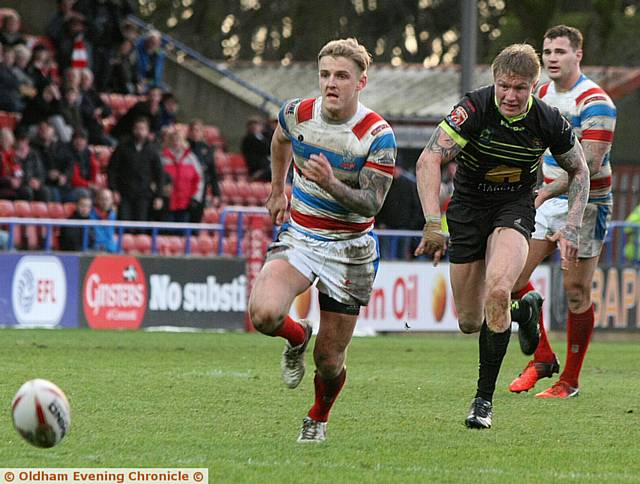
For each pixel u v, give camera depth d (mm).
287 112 20328
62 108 59125
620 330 55000
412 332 53281
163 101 66188
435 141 22828
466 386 30344
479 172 23312
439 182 22688
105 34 68312
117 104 68812
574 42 28375
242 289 51531
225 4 122500
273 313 19562
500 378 33125
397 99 83125
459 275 24094
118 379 29922
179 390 27953
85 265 48844
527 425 23766
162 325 50219
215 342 43438
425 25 122688
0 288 47281
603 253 56844
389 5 121125
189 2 122375
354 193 19438
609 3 107062
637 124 75625
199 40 122062
